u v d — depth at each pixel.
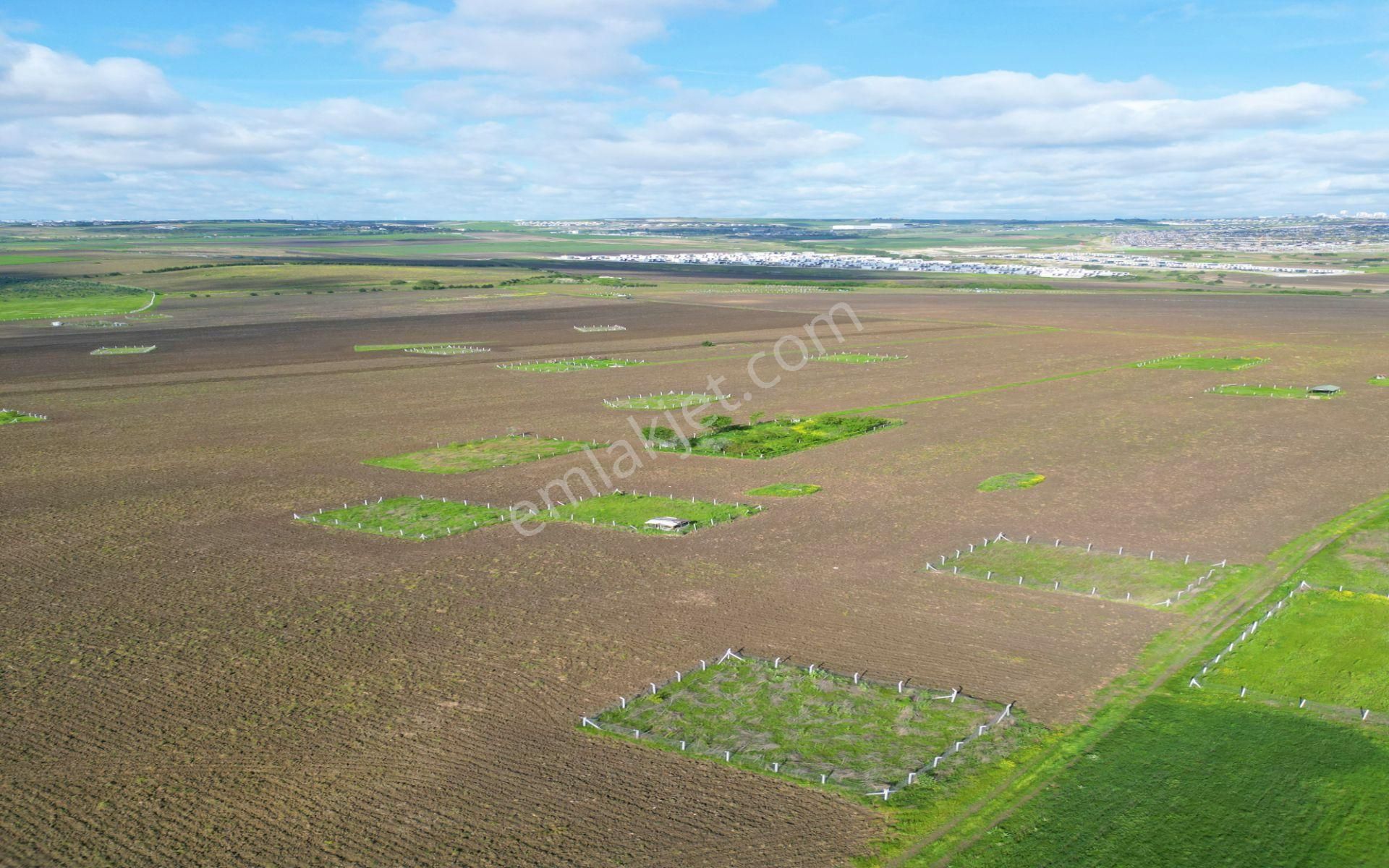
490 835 27.58
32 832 27.83
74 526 56.94
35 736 33.06
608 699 35.75
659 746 32.41
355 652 39.75
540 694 36.06
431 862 26.41
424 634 41.56
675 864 26.23
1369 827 27.19
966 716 34.03
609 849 26.91
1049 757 31.25
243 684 36.91
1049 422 86.44
